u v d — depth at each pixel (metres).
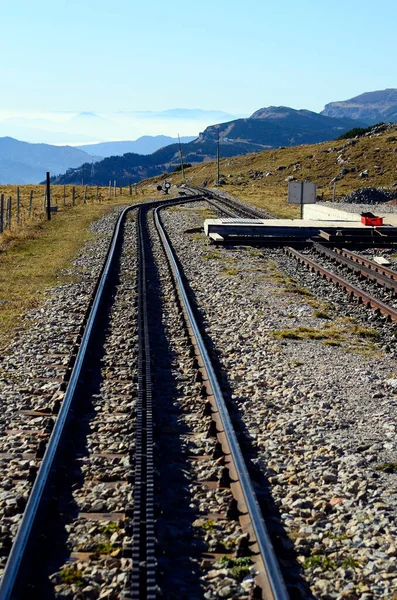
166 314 16.16
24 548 5.73
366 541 6.31
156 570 5.60
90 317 14.68
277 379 11.49
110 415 9.45
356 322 16.08
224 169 142.62
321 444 8.72
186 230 35.00
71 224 40.12
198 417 9.35
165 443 8.51
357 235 31.56
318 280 21.58
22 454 8.21
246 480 7.05
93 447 8.35
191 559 5.97
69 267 23.78
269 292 19.33
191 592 5.52
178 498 7.05
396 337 14.62
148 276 21.59
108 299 17.70
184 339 13.59
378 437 9.00
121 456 8.06
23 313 16.41
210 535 6.33
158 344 13.25
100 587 5.54
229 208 51.66
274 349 13.36
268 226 31.75
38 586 5.54
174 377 11.14
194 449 8.31
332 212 38.56
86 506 6.82
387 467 7.95
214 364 12.05
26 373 11.60
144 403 9.60
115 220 42.03
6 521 6.54
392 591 5.55
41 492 6.72
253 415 9.73
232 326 15.25
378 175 106.69
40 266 23.97
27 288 19.80
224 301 17.92
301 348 13.62
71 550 6.11
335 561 6.00
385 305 16.75
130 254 26.53
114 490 7.16
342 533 6.52
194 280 21.09
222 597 5.44
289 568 5.90
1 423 9.36
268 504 6.97
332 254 25.59
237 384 11.16
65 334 14.34
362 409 10.09
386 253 28.42
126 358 12.19
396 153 113.88
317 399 10.48
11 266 24.06
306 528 6.54
